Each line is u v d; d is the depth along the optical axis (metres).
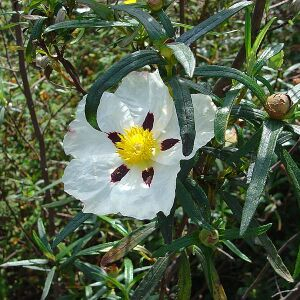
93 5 0.21
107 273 0.31
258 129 0.19
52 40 0.24
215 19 0.19
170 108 0.19
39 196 0.42
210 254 0.21
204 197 0.20
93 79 0.46
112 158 0.20
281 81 0.33
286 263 0.41
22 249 0.45
